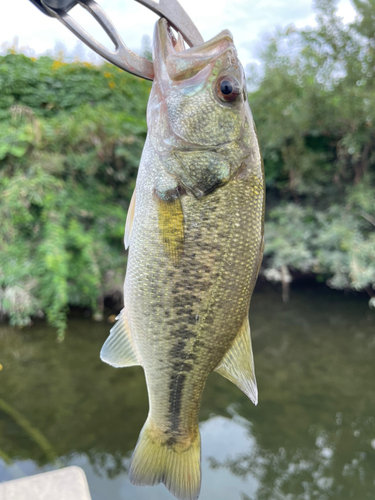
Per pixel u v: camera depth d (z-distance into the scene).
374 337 0.92
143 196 0.21
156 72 0.20
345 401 0.70
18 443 0.56
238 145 0.21
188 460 0.24
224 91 0.21
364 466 0.56
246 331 0.23
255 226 0.21
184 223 0.21
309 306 1.08
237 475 0.54
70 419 0.62
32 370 0.74
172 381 0.22
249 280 0.22
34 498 0.29
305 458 0.57
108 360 0.22
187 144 0.21
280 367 0.81
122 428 0.60
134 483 0.23
